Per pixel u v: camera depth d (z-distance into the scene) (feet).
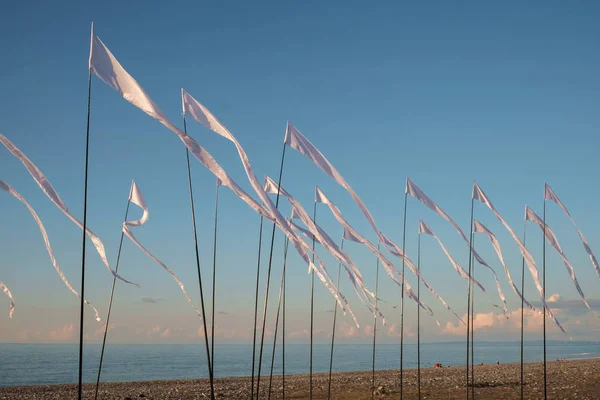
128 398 81.97
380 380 100.99
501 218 50.70
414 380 98.99
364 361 304.30
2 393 93.97
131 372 203.62
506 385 85.46
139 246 33.88
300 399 74.90
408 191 50.96
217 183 38.91
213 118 29.25
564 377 94.99
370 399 73.26
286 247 47.37
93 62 24.58
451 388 82.99
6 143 27.17
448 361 297.74
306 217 36.52
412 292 49.06
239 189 26.45
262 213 26.96
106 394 88.48
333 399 74.18
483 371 122.93
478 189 52.85
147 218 38.47
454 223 49.21
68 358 315.58
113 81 24.77
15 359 295.07
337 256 37.37
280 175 36.58
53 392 95.55
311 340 51.11
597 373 101.35
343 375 125.08
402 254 46.47
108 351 504.84
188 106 29.78
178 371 209.15
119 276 30.48
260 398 77.51
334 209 38.19
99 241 28.94
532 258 49.67
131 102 24.63
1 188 28.48
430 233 56.24
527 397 71.56
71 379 166.09
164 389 96.53
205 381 118.32
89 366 238.68
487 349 652.89
